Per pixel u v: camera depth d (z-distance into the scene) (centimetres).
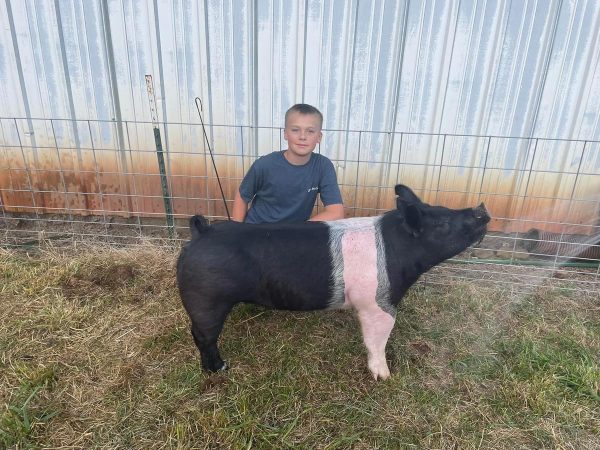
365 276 224
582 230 378
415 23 329
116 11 341
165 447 203
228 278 213
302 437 210
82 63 358
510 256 384
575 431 216
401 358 262
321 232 228
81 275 328
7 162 391
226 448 202
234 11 334
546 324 294
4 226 410
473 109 349
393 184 376
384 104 353
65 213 411
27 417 212
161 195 395
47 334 268
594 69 333
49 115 375
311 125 258
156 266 342
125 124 373
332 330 282
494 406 229
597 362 259
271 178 279
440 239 228
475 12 323
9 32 352
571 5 318
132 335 271
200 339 230
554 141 353
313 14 331
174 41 346
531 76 338
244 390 232
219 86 356
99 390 231
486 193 351
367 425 217
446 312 308
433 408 228
